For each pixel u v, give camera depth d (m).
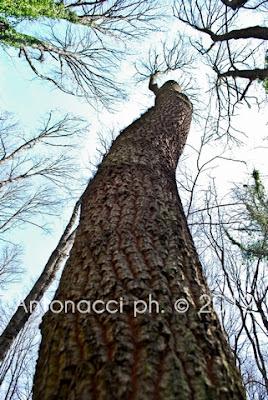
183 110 5.29
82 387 1.42
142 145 3.78
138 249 2.24
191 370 1.51
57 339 1.78
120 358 1.50
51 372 1.61
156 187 3.03
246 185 9.30
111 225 2.47
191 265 2.31
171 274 2.08
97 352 1.55
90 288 1.97
